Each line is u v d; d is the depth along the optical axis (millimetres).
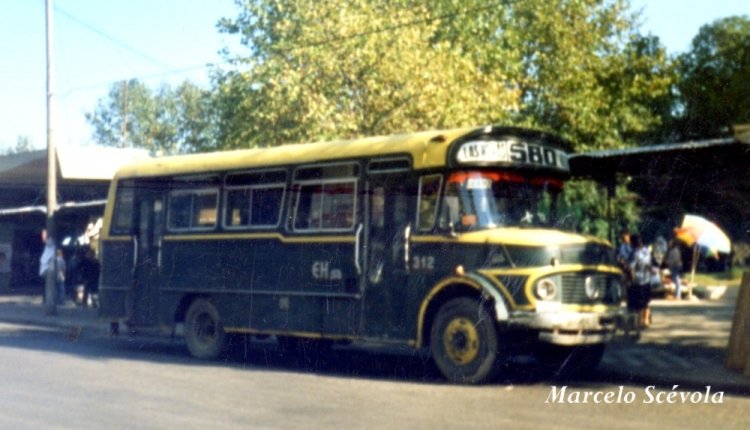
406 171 13141
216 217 15625
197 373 13891
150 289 16656
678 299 24047
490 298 12180
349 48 21578
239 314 15078
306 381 13000
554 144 13352
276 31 23125
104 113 66188
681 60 33281
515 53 31250
